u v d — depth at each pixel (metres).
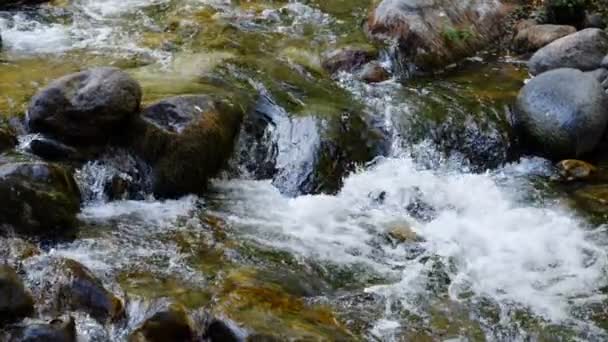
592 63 9.80
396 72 9.86
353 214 8.98
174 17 10.32
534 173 9.35
